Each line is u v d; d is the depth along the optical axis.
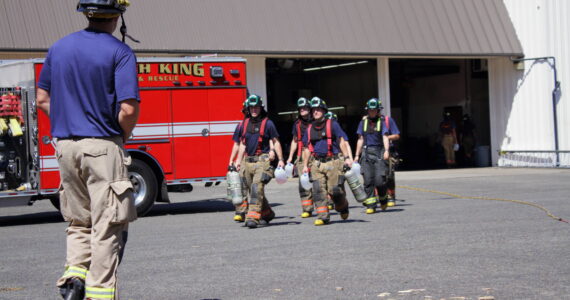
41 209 19.83
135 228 13.81
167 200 16.14
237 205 14.10
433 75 38.97
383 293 7.03
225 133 16.77
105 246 5.34
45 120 15.32
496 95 32.47
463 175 26.91
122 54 5.39
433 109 39.00
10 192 15.08
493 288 7.12
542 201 16.22
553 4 30.80
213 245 10.92
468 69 37.16
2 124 14.90
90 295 5.28
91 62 5.34
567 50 30.61
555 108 30.66
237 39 25.66
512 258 8.85
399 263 8.73
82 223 5.70
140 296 7.26
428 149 38.78
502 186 21.23
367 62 38.16
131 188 5.48
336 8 28.14
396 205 16.50
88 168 5.35
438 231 11.57
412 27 29.28
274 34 26.39
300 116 14.27
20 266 9.55
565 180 22.97
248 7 26.59
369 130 14.98
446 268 8.31
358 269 8.42
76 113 5.38
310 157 13.06
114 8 5.45
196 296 7.18
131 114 5.30
